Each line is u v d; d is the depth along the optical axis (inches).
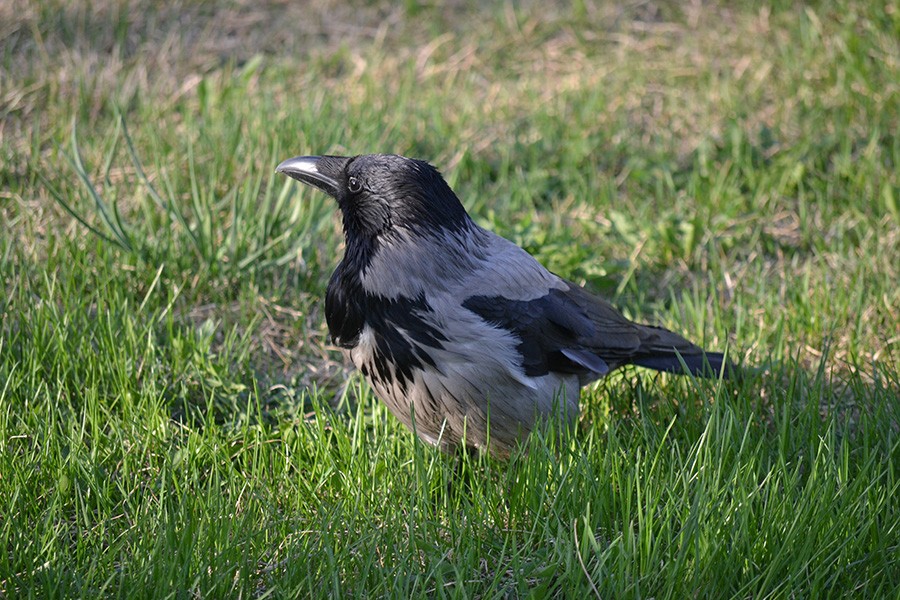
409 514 269.3
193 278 396.5
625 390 343.0
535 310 295.1
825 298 385.1
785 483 266.8
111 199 404.2
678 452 283.4
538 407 294.5
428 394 289.3
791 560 250.2
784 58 574.2
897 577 254.5
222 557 247.8
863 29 598.9
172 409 335.3
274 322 384.2
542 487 273.9
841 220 442.3
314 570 254.5
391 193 280.7
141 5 609.9
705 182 472.4
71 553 263.3
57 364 328.5
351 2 633.0
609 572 247.6
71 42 575.2
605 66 581.3
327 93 538.3
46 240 409.4
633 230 437.4
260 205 441.7
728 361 330.3
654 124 526.9
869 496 265.9
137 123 510.9
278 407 341.4
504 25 616.7
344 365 369.1
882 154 484.4
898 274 403.9
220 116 509.4
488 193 469.1
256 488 285.0
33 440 302.4
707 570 247.1
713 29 613.6
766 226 450.9
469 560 254.4
